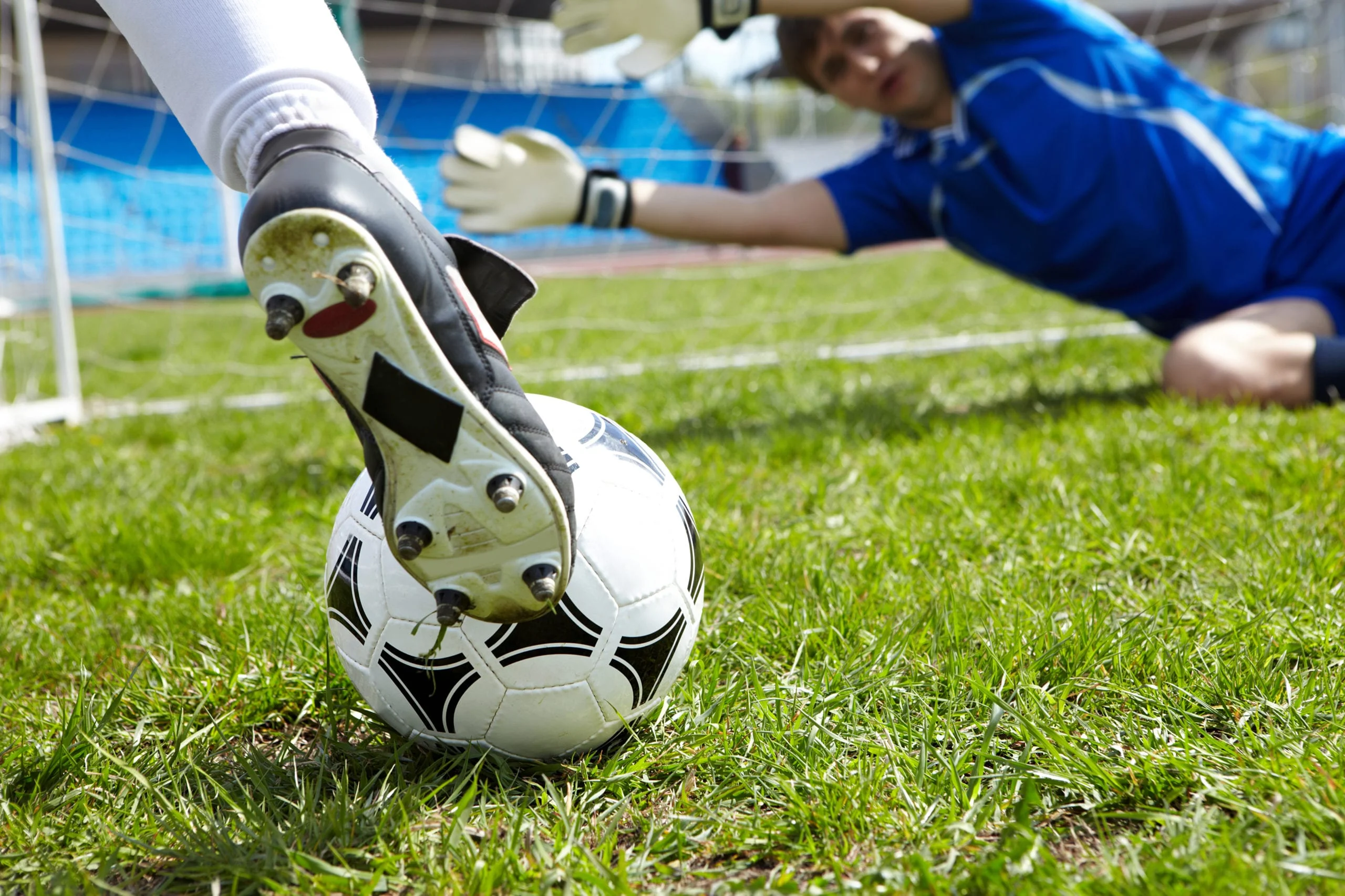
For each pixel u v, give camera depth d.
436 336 1.27
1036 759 1.54
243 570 2.64
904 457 3.20
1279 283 3.86
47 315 10.41
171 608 2.30
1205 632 1.88
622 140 20.11
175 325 10.37
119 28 1.47
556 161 3.82
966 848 1.32
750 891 1.26
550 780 1.58
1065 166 3.74
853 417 3.89
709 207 3.99
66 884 1.30
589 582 1.54
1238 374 3.55
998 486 2.81
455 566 1.34
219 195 15.21
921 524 2.57
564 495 1.34
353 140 1.35
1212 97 3.93
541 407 1.68
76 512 3.20
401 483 1.30
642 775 1.56
